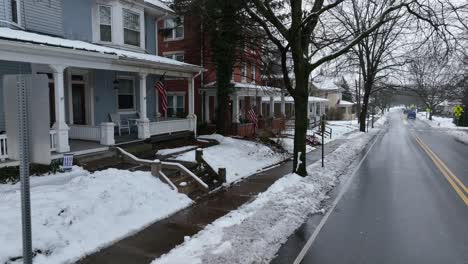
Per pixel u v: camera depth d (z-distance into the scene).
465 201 9.31
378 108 106.50
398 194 10.08
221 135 18.66
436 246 6.27
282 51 11.39
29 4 11.98
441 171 13.88
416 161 16.64
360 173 13.51
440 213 8.23
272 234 6.52
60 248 5.68
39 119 3.04
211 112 26.89
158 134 15.02
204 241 6.09
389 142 26.19
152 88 18.38
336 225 7.37
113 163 11.04
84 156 10.62
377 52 34.31
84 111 14.77
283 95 29.94
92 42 14.83
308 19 10.77
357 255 5.86
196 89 25.44
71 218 6.32
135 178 8.71
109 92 15.62
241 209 8.24
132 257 5.71
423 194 10.07
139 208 7.67
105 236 6.36
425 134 34.41
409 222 7.57
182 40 25.38
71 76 13.91
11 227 5.63
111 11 15.21
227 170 12.53
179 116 25.14
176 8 19.53
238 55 19.97
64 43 10.91
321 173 12.54
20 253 5.20
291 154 18.33
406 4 11.55
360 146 22.52
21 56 8.98
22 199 3.00
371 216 8.00
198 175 10.88
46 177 8.55
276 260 5.62
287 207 8.16
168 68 15.11
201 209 8.41
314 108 45.75
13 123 3.20
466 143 25.69
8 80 3.16
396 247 6.21
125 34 16.03
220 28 18.05
